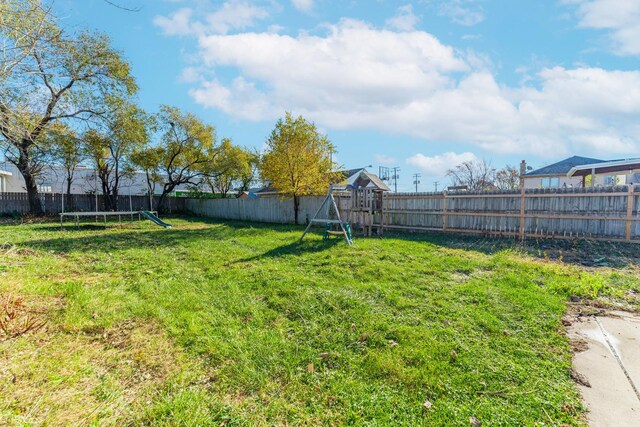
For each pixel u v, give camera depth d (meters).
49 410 1.87
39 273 5.02
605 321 3.25
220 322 3.20
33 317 3.19
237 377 2.29
